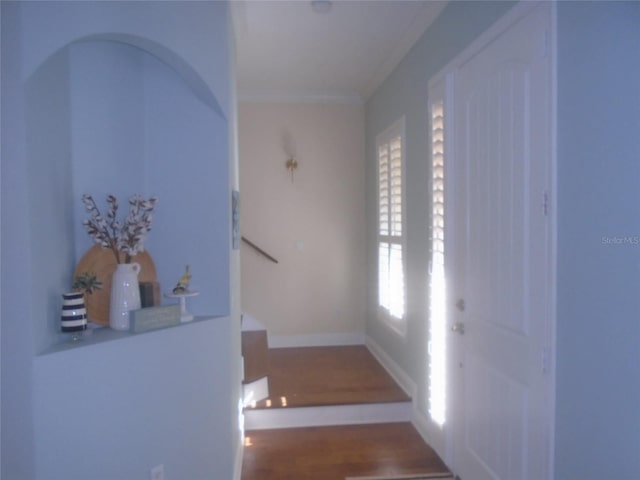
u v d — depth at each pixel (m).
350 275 4.95
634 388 1.31
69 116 1.94
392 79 3.87
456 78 2.50
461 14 2.47
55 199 1.82
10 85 1.60
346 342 4.95
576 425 1.56
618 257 1.36
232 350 2.41
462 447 2.50
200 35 2.14
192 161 2.26
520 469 1.92
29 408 1.65
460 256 2.46
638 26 1.28
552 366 1.68
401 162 3.57
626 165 1.33
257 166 4.80
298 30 3.23
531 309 1.82
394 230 3.85
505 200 2.00
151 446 1.98
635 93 1.29
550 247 1.68
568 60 1.57
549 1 1.67
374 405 3.37
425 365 3.10
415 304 3.30
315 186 4.89
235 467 2.48
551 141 1.66
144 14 1.95
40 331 1.69
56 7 1.71
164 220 2.26
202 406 2.19
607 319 1.41
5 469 1.67
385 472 2.71
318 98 4.84
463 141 2.42
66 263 1.91
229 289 2.31
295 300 4.90
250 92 4.73
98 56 2.04
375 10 2.89
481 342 2.25
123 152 2.14
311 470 2.75
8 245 1.63
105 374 1.82
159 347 2.00
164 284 2.26
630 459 1.33
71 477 1.74
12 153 1.60
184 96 2.25
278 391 3.56
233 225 2.61
